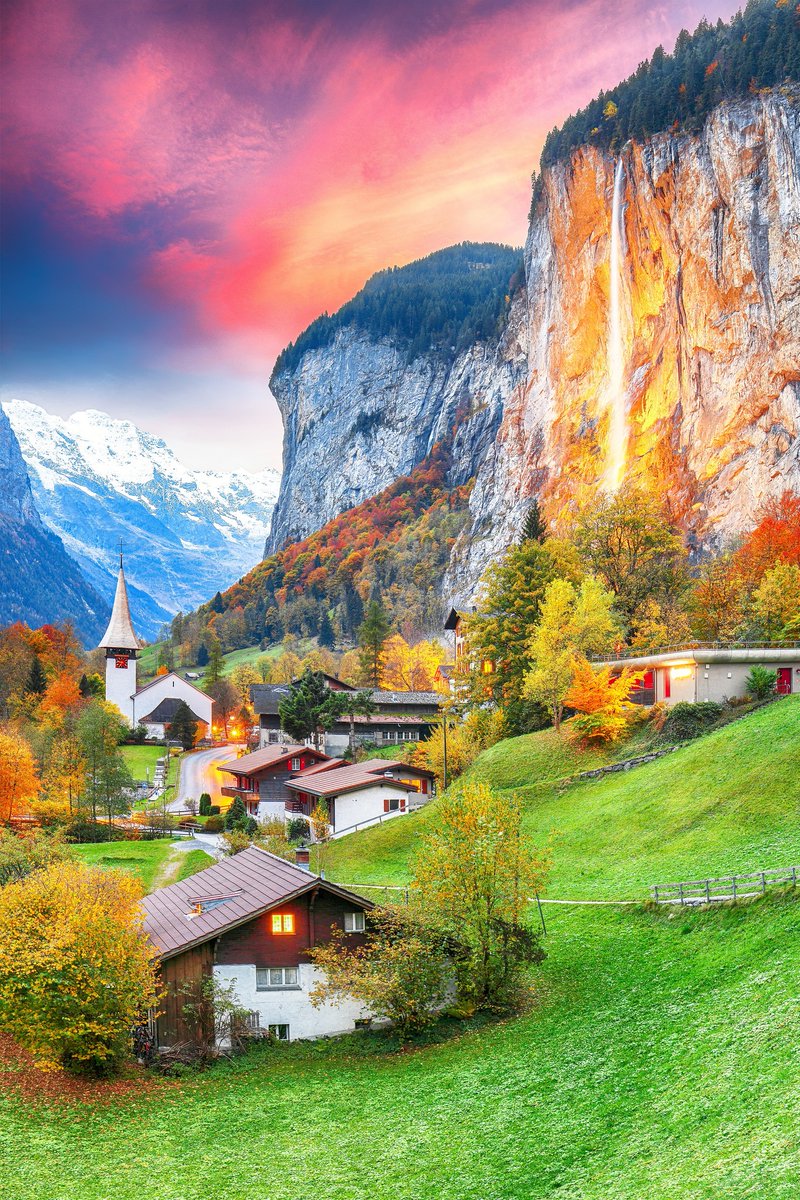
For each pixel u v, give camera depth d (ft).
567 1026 122.01
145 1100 113.70
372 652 595.06
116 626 579.07
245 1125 106.11
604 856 188.65
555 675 263.49
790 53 632.38
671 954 132.87
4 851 193.26
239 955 131.85
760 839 166.71
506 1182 86.89
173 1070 122.42
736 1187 71.97
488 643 308.60
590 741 250.57
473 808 141.08
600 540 343.05
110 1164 97.25
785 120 610.24
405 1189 88.99
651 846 183.62
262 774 326.03
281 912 133.49
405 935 133.69
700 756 208.64
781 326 597.93
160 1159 98.32
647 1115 91.81
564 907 166.40
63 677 540.52
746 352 618.44
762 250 613.52
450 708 353.31
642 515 342.85
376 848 243.19
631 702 260.62
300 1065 124.16
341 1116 107.34
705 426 645.92
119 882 136.26
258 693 469.98
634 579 342.03
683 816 188.44
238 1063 124.67
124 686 574.56
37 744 359.46
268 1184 92.43
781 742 195.21
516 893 136.77
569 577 320.50
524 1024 127.13
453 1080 113.70
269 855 159.33
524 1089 106.73
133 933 123.24
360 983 126.52
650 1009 118.01
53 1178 94.12
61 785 315.37
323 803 274.77
